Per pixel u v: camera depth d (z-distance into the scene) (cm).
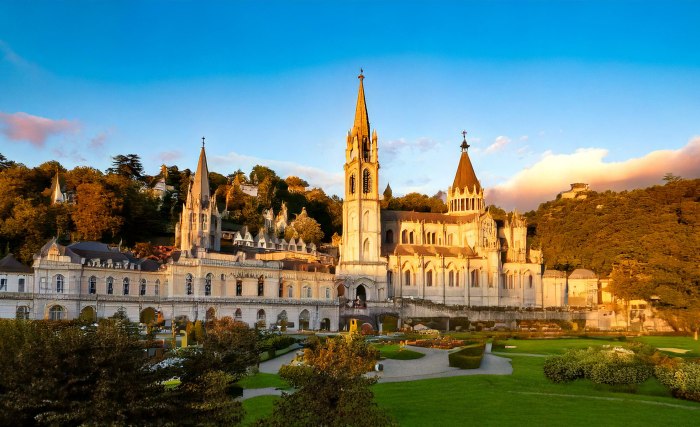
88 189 19225
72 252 13488
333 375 4466
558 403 6150
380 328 18075
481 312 19812
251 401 6278
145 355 4125
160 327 13225
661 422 5372
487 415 5609
